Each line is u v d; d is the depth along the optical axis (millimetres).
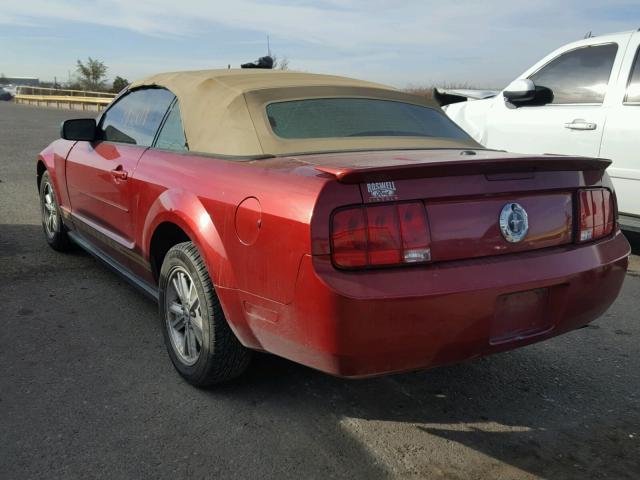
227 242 2598
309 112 3160
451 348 2342
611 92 5566
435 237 2303
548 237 2598
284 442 2600
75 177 4453
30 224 6430
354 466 2461
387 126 3295
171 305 3156
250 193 2502
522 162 2459
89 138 4238
